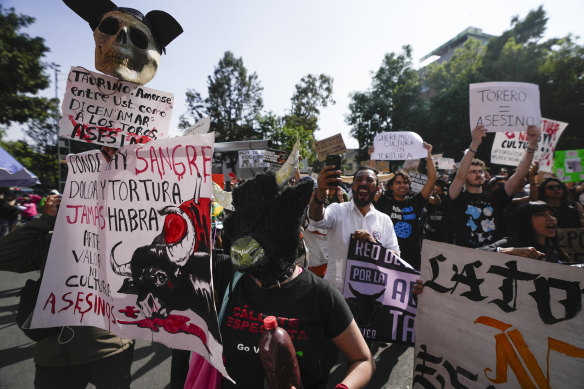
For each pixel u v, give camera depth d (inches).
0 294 193.9
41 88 471.2
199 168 45.7
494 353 63.9
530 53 854.5
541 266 61.0
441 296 72.6
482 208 141.7
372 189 100.9
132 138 54.6
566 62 802.8
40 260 65.7
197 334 44.9
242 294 46.1
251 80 1321.4
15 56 421.4
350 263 95.0
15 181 239.8
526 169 133.8
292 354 34.8
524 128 133.5
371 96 1267.2
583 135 791.1
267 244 41.8
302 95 1380.4
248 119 1318.9
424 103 1170.0
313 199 88.4
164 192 48.6
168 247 48.0
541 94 836.0
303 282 44.9
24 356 125.6
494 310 65.1
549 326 58.8
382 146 219.1
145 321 49.8
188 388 48.0
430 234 208.7
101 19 51.6
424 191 139.1
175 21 54.8
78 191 59.0
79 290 58.7
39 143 1151.6
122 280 51.9
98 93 51.8
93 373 66.8
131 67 52.2
